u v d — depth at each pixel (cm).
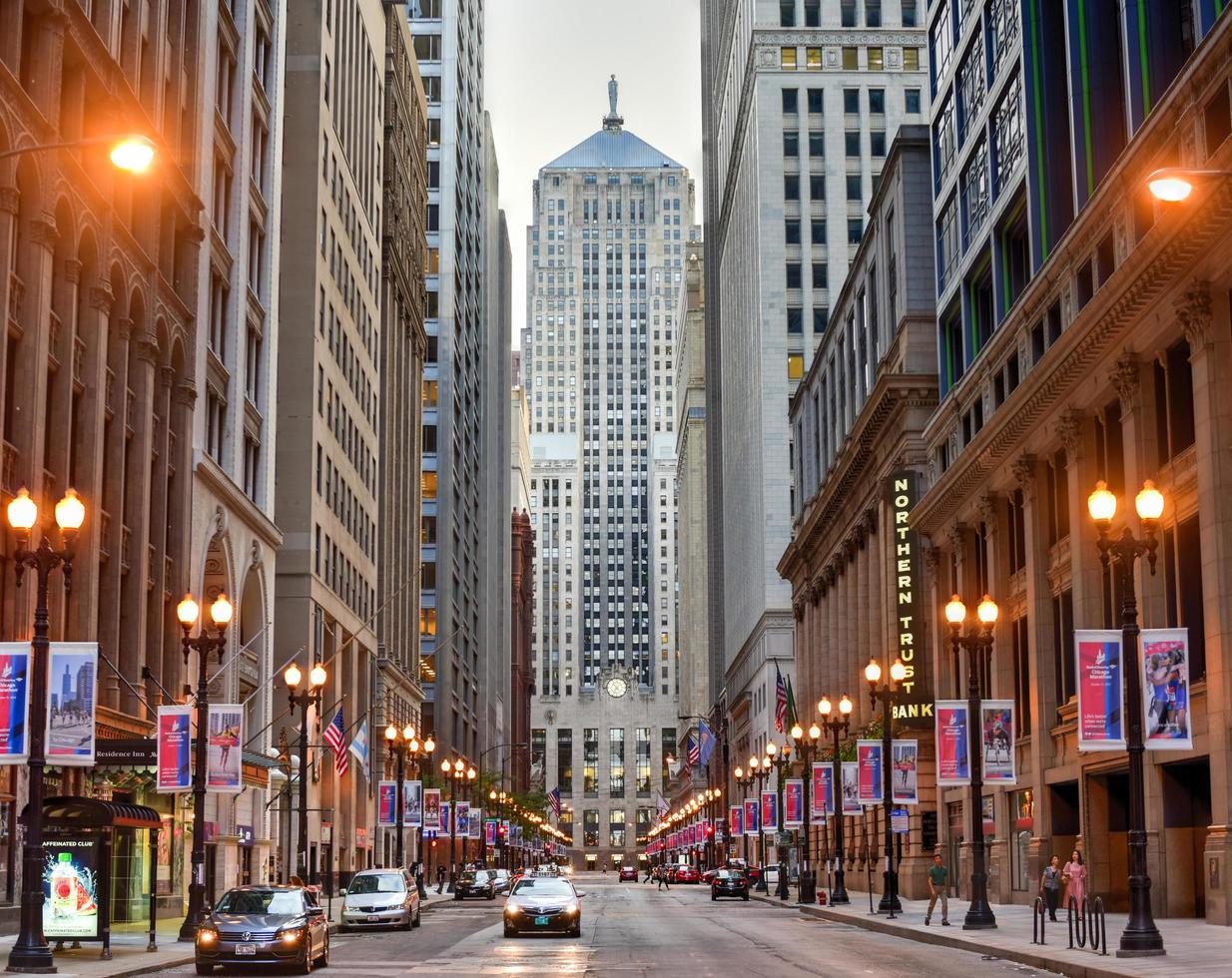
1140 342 4481
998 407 5903
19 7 4094
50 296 4344
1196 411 4066
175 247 5869
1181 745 3105
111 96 4775
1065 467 5522
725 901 8462
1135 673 2994
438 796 8419
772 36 13588
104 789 4688
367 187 10306
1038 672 5600
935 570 7350
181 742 3819
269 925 2931
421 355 13325
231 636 6400
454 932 4712
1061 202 5453
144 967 2922
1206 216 3831
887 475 8144
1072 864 3356
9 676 2692
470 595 16925
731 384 16562
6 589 4056
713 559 19188
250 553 6738
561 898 4447
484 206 18900
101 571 4909
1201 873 4334
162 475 5506
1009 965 3116
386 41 11450
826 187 13375
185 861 5494
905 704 7512
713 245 19288
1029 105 5612
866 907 6184
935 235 7438
